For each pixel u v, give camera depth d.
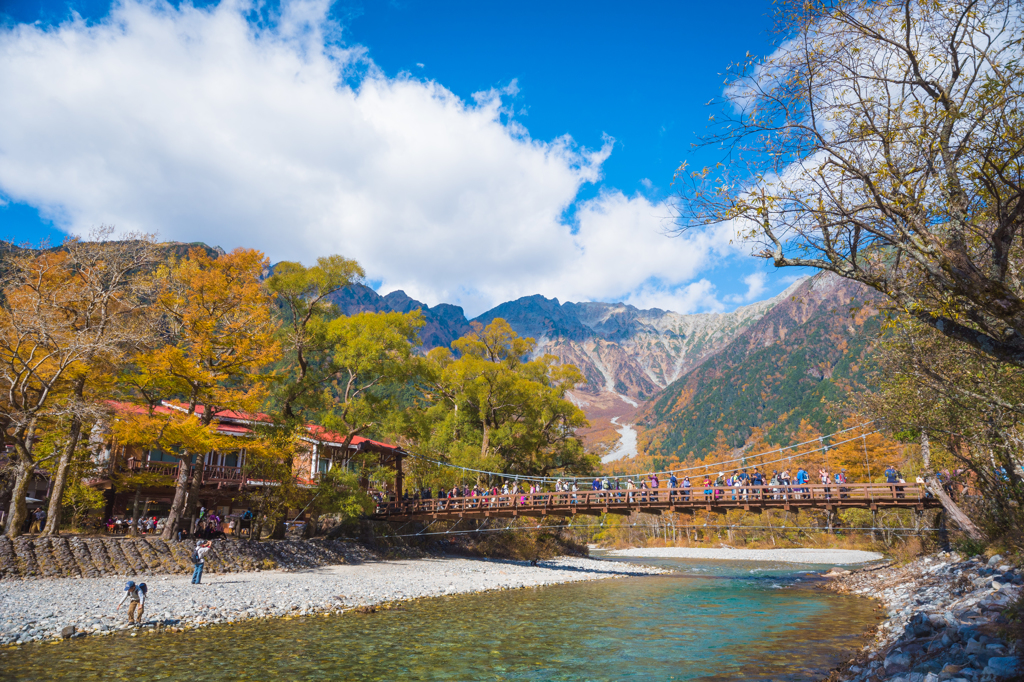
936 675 7.33
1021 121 5.65
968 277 5.56
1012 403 12.31
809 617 17.48
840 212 6.36
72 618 13.80
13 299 21.39
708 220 6.94
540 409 45.25
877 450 53.38
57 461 24.98
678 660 12.09
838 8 6.29
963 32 5.95
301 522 34.56
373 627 15.18
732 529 66.12
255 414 26.28
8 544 19.22
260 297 24.81
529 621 16.70
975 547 19.41
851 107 6.37
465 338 47.75
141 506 31.55
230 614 15.57
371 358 30.47
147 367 22.53
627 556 53.53
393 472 32.81
